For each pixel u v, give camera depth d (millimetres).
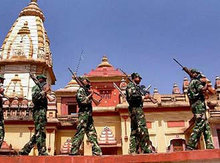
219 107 25641
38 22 41906
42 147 11414
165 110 25953
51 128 25531
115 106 26672
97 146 11602
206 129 11352
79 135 11547
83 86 12273
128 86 12039
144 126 11602
